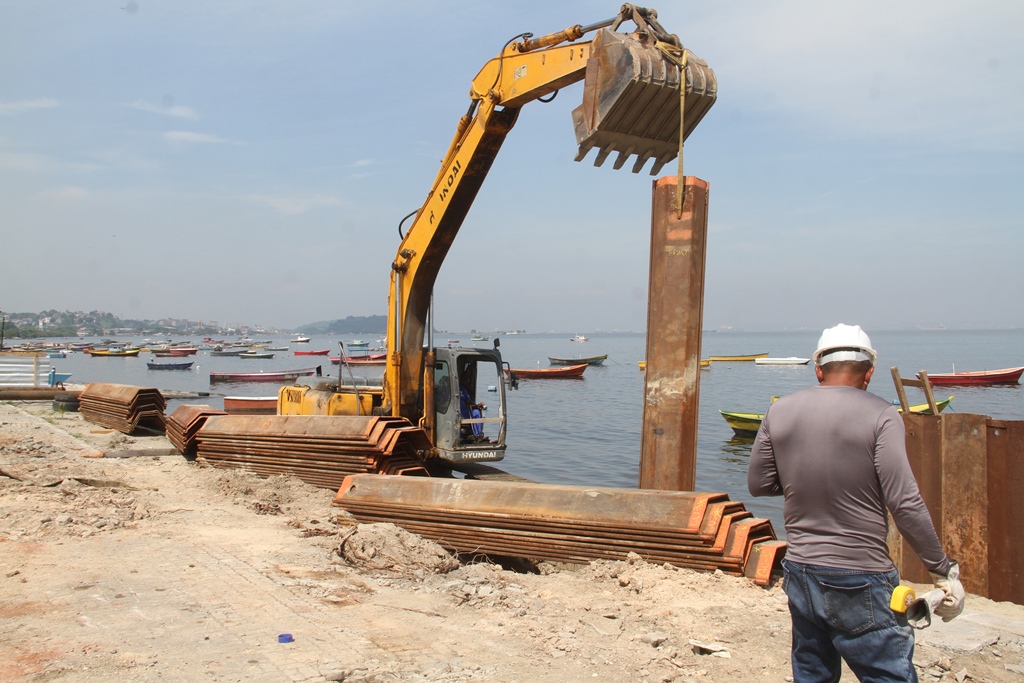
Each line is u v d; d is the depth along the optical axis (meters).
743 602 6.41
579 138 9.02
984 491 7.29
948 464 7.45
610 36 8.59
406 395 13.14
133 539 7.66
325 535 8.37
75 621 5.35
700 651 5.38
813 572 3.40
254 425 12.50
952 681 5.11
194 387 52.81
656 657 5.23
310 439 11.60
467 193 12.14
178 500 10.22
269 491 10.98
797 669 3.60
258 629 5.36
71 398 21.98
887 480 3.26
